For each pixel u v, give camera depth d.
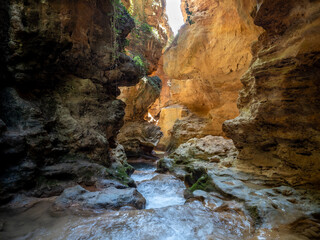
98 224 3.24
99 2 6.96
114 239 2.83
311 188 4.49
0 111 4.79
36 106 5.31
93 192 4.60
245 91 6.71
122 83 8.91
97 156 6.36
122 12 8.52
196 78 16.59
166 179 8.26
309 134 4.65
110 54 7.45
